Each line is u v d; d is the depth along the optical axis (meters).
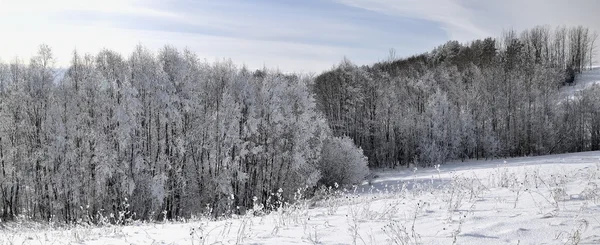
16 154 36.72
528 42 105.88
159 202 33.44
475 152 62.97
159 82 35.03
